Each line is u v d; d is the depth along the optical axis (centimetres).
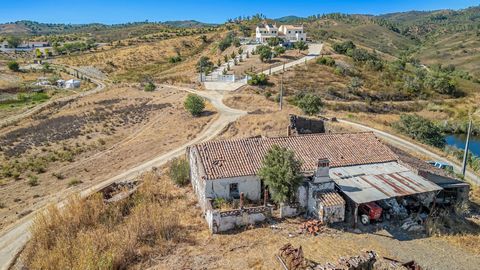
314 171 2964
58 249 2317
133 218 2725
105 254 2225
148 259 2347
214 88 9588
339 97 9331
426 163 3803
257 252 2436
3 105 10438
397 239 2684
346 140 3709
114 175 4309
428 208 3161
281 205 2870
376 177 3155
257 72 10819
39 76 14762
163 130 6344
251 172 3092
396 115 8631
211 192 3003
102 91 10850
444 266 2395
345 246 2550
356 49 13738
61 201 3500
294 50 13838
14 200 3794
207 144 3362
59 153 5612
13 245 2738
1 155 5644
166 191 3472
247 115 6378
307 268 2164
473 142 7406
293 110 6712
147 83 10919
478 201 3606
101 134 6650
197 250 2459
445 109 9575
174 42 19725
